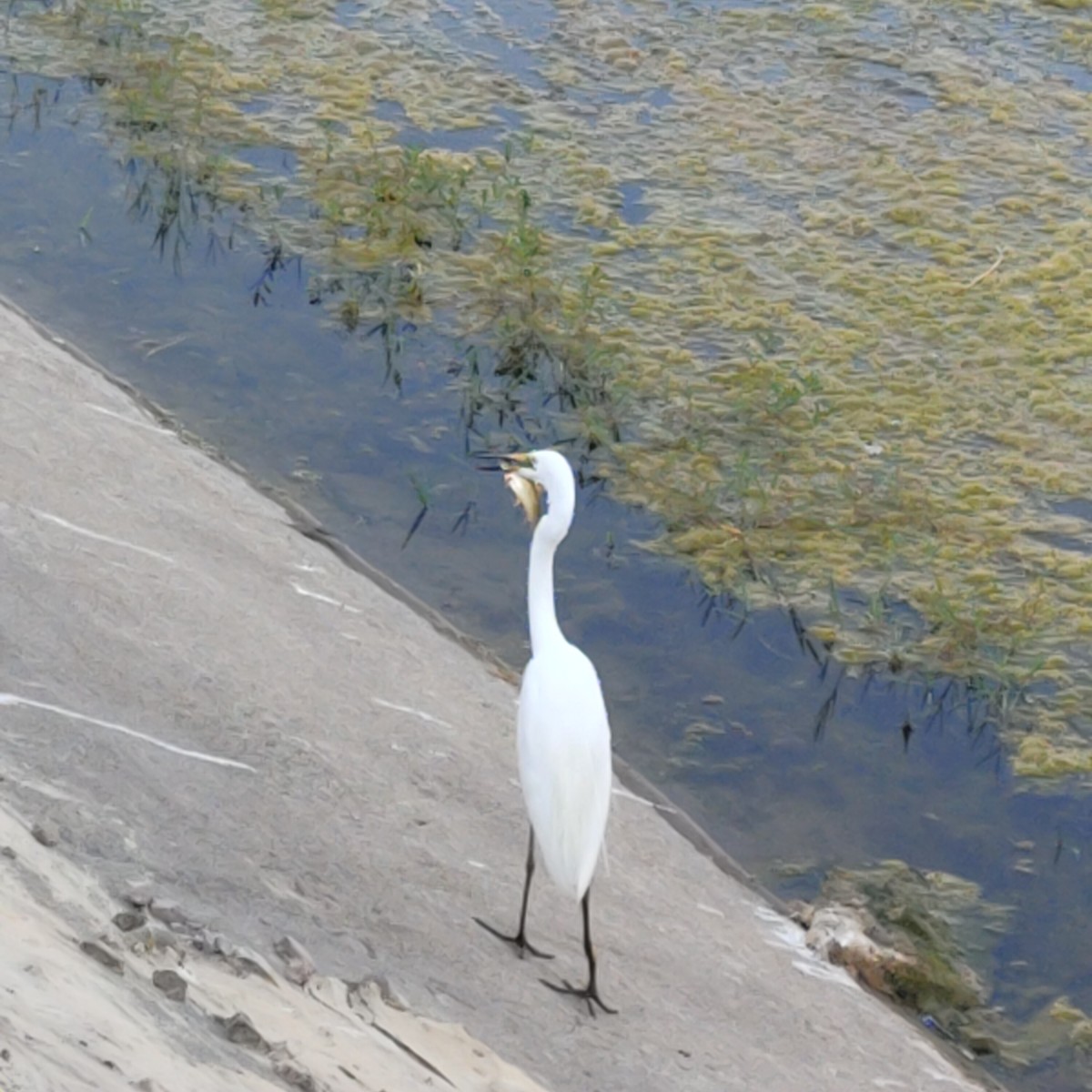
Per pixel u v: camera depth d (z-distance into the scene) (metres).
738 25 15.23
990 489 10.55
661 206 12.52
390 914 8.08
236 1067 6.97
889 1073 8.34
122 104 13.42
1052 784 9.47
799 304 11.48
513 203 12.38
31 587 8.80
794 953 8.76
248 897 7.87
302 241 11.90
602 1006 8.06
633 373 11.02
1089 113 14.02
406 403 10.84
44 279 11.28
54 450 9.68
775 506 10.43
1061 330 11.40
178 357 10.91
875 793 9.41
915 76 14.45
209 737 8.47
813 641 9.90
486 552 10.14
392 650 9.40
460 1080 7.48
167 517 9.59
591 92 13.99
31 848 7.45
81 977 6.94
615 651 9.82
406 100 13.72
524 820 8.73
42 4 14.96
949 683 9.77
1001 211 12.66
